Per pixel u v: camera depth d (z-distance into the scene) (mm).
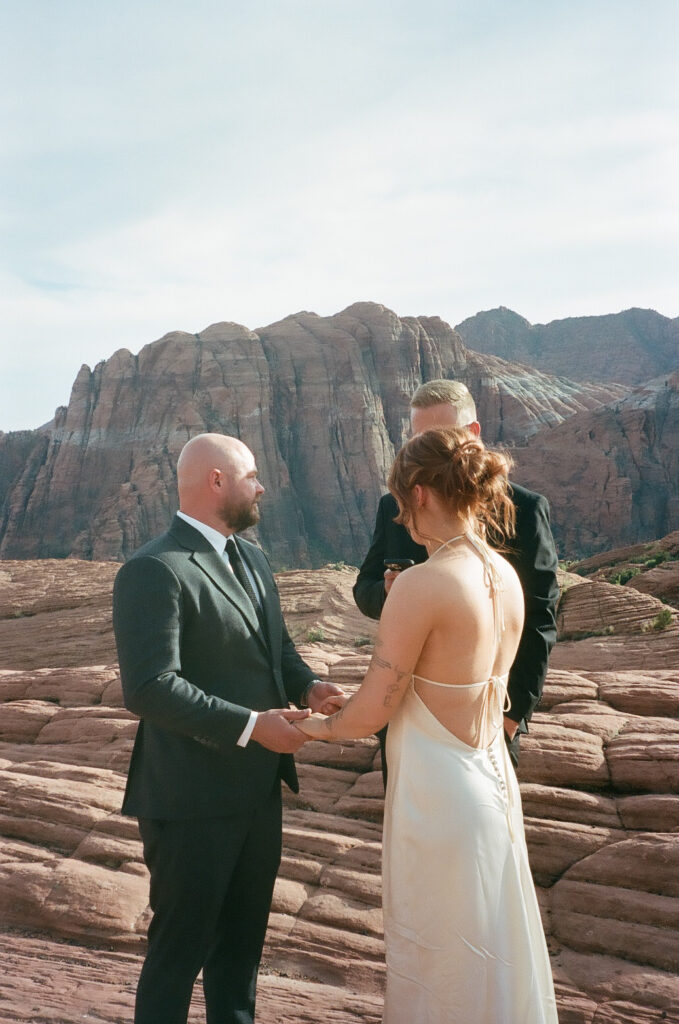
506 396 184625
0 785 5133
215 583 2920
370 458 167500
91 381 177375
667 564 28359
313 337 180875
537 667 3152
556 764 4516
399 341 181500
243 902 3127
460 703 2430
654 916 3494
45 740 6379
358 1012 3234
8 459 183000
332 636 24656
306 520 163125
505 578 2574
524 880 2521
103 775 5234
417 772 2436
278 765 3107
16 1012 3240
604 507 143250
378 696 2443
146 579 2775
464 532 2516
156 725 2957
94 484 165500
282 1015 3223
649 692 5371
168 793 2881
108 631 28562
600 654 19047
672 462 147375
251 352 172250
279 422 169875
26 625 30484
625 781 4406
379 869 4086
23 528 165125
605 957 3414
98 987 3418
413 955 2400
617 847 3830
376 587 3600
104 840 4453
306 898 3957
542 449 153000
